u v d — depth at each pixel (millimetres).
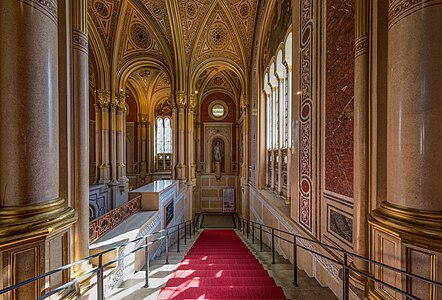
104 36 9766
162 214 6660
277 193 7223
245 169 11617
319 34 3441
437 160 1562
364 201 2250
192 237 9375
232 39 10797
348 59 2658
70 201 2469
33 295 1725
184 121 11062
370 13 2219
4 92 1683
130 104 17234
